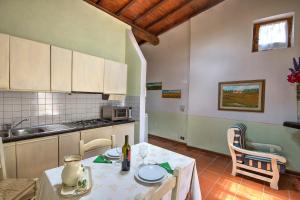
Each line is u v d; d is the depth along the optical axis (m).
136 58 3.29
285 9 2.68
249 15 3.03
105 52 3.14
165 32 4.49
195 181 1.43
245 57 3.08
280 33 2.81
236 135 2.55
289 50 2.66
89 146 1.58
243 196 2.10
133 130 3.16
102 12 3.05
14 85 1.84
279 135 2.76
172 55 4.40
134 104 3.35
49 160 2.04
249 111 3.06
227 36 3.30
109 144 1.75
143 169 1.21
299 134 2.61
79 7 2.74
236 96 3.21
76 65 2.39
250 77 3.04
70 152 2.24
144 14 3.66
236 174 2.66
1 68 1.75
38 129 2.25
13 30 2.08
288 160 2.70
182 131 4.25
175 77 4.36
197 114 3.81
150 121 5.03
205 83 3.66
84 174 1.11
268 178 2.31
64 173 0.98
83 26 2.80
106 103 3.26
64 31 2.56
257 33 3.02
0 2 1.98
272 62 2.80
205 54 3.64
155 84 4.86
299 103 2.51
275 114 2.79
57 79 2.19
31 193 1.46
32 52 1.97
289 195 2.12
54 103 2.51
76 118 2.80
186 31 4.06
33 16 2.24
